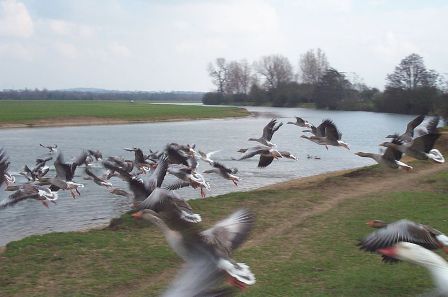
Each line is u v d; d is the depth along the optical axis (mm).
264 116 108312
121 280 13484
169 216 8711
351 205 20891
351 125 78500
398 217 18344
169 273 14031
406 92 108438
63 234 17031
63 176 18766
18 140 57406
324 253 14898
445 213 18656
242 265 7262
